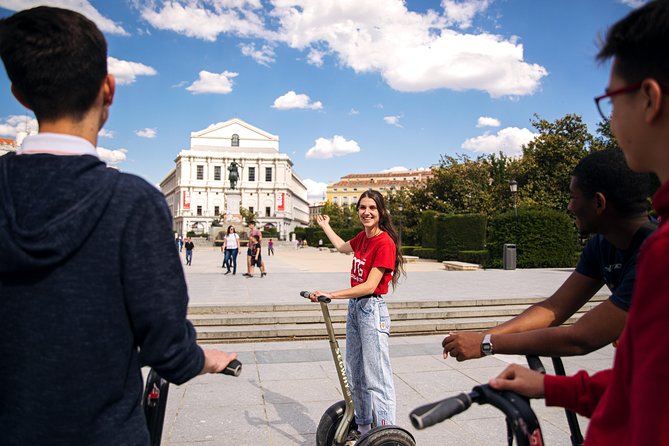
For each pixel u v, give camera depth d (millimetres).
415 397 4602
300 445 3500
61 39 1130
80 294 1070
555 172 26859
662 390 750
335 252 38781
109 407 1113
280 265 21531
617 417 910
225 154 87562
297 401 4430
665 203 856
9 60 1138
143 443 1175
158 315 1133
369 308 2873
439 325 7668
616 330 1345
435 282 12406
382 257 2797
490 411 4184
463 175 34969
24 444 1053
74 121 1191
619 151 1504
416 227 35844
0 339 1076
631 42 880
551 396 1137
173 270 1184
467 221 23578
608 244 1597
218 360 1406
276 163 88875
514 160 33531
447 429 3801
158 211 1182
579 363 5891
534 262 19500
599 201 1486
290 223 94125
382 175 121375
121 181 1168
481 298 8820
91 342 1075
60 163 1112
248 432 3719
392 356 6141
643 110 879
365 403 2863
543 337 1396
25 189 1091
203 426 3830
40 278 1064
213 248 46625
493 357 6031
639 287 811
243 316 7543
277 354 6203
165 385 1732
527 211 19938
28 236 1034
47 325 1054
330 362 5812
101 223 1100
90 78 1182
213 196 87375
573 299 1688
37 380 1049
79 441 1069
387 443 2385
